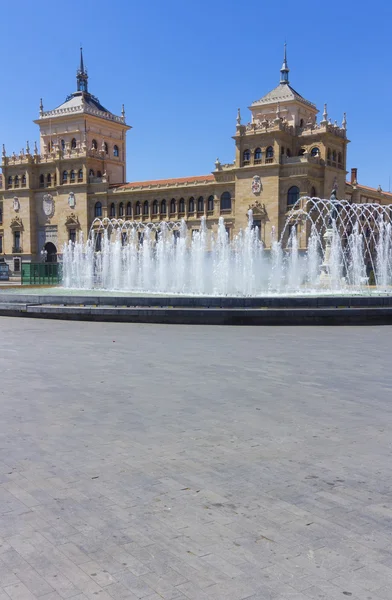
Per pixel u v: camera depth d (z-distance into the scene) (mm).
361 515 5965
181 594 4578
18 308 28000
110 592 4605
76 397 10922
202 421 9320
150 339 19234
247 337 19766
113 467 7285
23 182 109812
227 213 87625
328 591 4629
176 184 92312
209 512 5996
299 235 78938
